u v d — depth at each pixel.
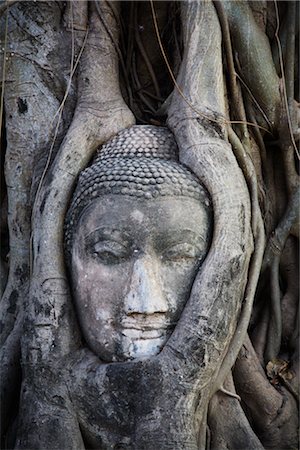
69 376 3.03
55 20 3.60
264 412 3.47
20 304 3.37
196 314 2.97
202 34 3.42
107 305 3.02
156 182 3.03
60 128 3.47
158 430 2.90
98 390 2.95
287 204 3.75
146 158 3.18
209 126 3.23
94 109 3.38
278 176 3.82
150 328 2.99
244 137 3.57
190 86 3.31
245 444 3.22
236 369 3.43
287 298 3.77
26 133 3.51
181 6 3.52
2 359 3.25
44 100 3.53
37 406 3.03
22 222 3.44
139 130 3.32
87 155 3.29
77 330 3.12
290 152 3.71
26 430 3.02
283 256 3.76
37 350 3.06
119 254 3.02
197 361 2.95
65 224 3.18
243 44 3.58
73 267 3.12
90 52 3.52
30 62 3.56
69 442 2.97
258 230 3.33
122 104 3.46
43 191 3.22
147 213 2.99
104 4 3.58
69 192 3.21
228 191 3.10
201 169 3.12
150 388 2.92
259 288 3.74
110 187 3.04
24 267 3.41
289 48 3.81
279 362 3.63
